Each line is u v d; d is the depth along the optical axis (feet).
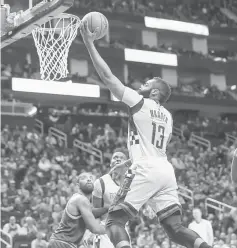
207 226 39.55
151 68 111.04
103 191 24.66
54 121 93.09
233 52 118.11
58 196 60.03
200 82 117.19
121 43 105.40
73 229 21.58
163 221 16.78
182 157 85.05
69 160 77.71
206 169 84.99
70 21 27.17
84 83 92.12
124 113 102.58
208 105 105.19
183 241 16.51
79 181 21.79
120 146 87.76
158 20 104.42
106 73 16.33
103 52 97.30
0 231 48.39
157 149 16.71
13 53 96.78
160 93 17.29
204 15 116.37
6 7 28.43
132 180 16.40
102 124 96.32
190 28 107.14
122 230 16.22
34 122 87.51
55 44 27.22
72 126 93.97
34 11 25.91
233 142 101.96
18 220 57.41
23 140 78.33
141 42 112.88
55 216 55.11
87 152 85.25
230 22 117.08
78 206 21.38
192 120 110.32
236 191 70.79
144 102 16.71
